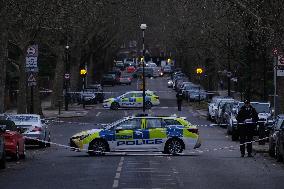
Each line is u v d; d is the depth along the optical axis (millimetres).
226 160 59125
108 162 57125
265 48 95812
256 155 64438
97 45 188000
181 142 64688
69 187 41000
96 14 145375
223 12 110438
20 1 91062
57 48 144125
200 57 176125
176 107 153500
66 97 144375
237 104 93250
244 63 113188
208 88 181125
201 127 107688
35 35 108688
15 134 58594
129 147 64375
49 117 124750
